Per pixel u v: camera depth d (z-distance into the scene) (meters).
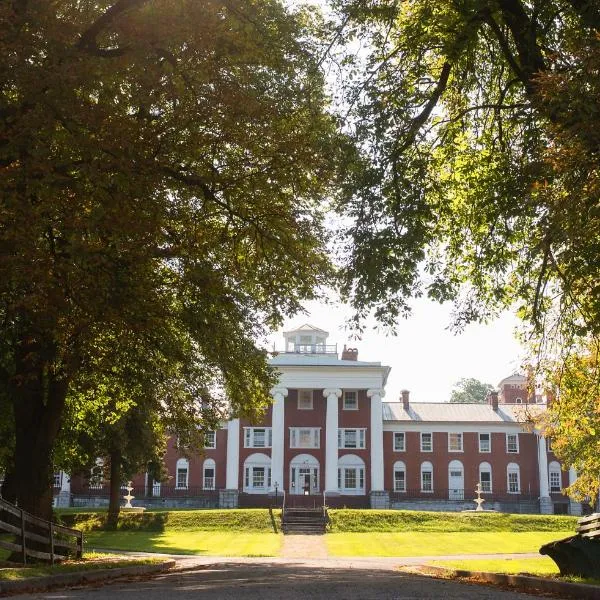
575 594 12.20
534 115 16.84
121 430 43.75
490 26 18.47
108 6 16.75
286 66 18.23
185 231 18.09
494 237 21.39
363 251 18.38
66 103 13.84
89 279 15.33
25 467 21.69
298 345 76.88
